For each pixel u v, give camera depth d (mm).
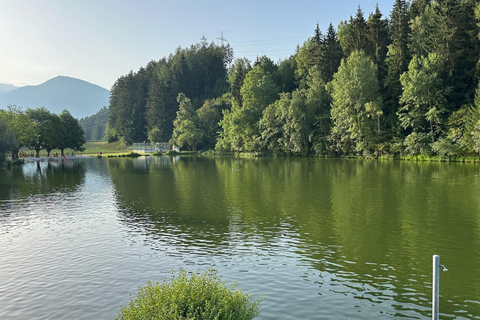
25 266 18625
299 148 98938
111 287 15820
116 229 25469
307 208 30859
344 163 74688
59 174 66250
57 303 14445
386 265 17766
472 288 15094
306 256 19156
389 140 82000
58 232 25047
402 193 36719
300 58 127188
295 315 12914
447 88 73750
